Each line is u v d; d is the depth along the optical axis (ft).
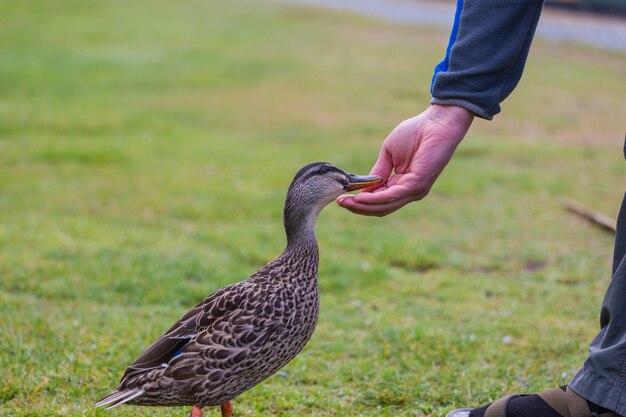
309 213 13.16
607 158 38.09
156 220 28.37
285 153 38.34
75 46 69.00
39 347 17.08
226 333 12.23
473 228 28.22
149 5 93.66
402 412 15.01
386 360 17.38
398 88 55.21
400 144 12.53
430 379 16.35
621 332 11.51
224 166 35.76
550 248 26.09
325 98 52.06
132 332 18.20
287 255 13.19
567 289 22.35
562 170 35.91
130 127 43.27
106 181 32.86
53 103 48.44
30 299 20.52
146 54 66.33
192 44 71.31
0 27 75.72
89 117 44.93
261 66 62.13
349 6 97.76
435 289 22.56
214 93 53.21
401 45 72.18
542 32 73.36
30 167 34.55
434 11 93.56
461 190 32.45
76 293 21.03
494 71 12.00
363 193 12.51
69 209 29.07
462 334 18.72
